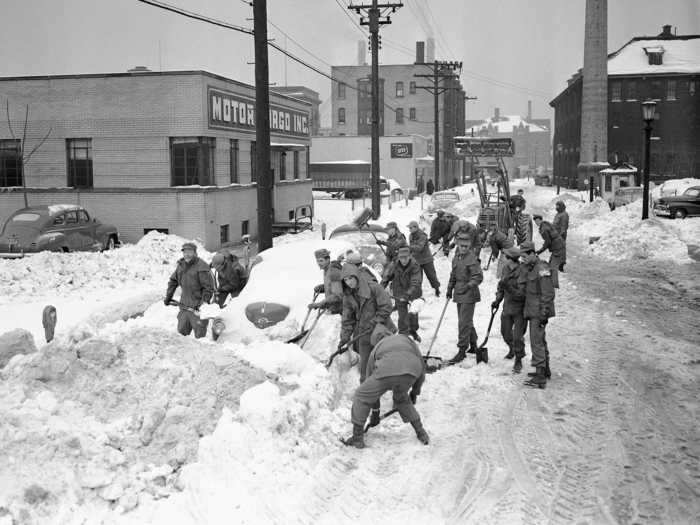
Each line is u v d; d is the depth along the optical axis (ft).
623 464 23.30
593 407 28.94
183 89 88.33
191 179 89.97
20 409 21.56
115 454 20.77
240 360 25.43
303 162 135.23
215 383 24.08
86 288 57.93
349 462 23.29
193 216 88.74
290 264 40.04
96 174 91.45
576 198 168.66
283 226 110.42
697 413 28.25
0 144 93.66
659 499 20.80
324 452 23.76
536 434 25.93
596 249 82.69
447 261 70.59
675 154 228.84
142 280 63.36
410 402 24.91
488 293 54.08
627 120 230.68
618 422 27.22
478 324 43.98
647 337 41.39
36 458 19.52
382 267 52.19
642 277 64.39
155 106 89.15
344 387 30.45
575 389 31.32
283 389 25.89
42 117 91.97
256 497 19.90
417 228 52.21
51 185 92.53
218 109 92.99
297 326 33.14
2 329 42.47
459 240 34.88
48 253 61.87
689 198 114.52
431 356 36.24
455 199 142.82
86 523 18.22
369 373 25.03
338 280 32.63
